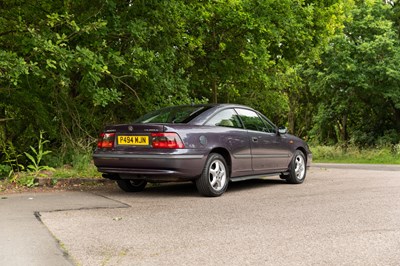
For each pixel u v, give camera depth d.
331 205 6.67
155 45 12.36
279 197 7.53
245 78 15.84
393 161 21.70
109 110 13.16
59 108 12.18
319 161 23.84
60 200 6.99
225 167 7.82
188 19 13.60
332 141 31.88
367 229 5.07
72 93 12.68
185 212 6.10
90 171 9.96
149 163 7.14
